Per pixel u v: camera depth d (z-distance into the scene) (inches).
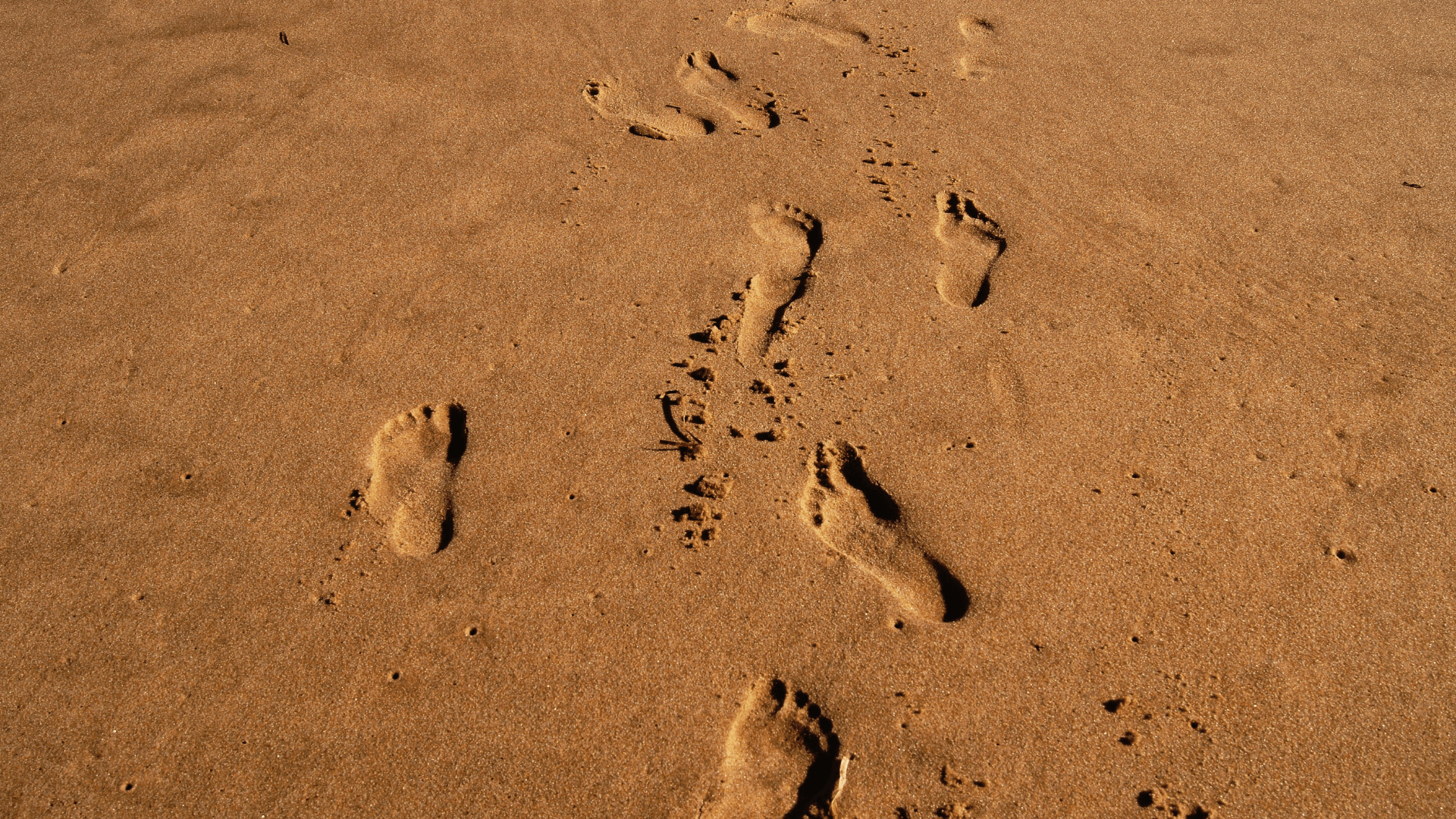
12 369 96.0
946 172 117.8
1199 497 83.8
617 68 134.5
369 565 80.1
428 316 99.8
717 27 143.3
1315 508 83.0
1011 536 81.2
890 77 133.6
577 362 95.1
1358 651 74.1
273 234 109.6
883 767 68.7
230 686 73.5
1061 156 120.5
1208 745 69.2
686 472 86.0
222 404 92.5
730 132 123.5
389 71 134.1
